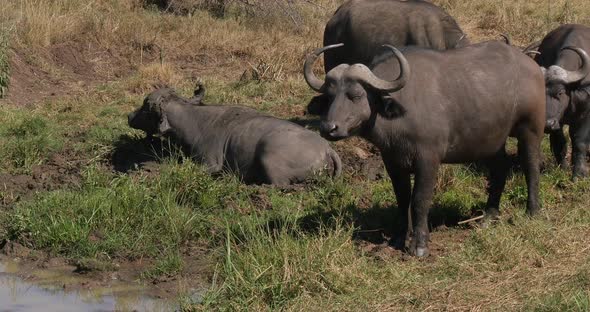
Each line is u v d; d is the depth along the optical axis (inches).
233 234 808.3
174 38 1541.6
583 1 1895.9
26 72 1333.7
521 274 716.0
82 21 1510.8
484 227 823.7
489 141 800.3
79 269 781.9
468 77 781.9
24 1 1540.4
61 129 1136.8
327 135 732.0
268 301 690.2
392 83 731.4
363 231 827.4
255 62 1470.2
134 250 813.9
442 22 1159.0
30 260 808.9
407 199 800.3
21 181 976.9
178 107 1035.9
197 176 922.7
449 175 943.7
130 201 866.8
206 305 683.4
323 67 1421.0
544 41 1121.4
